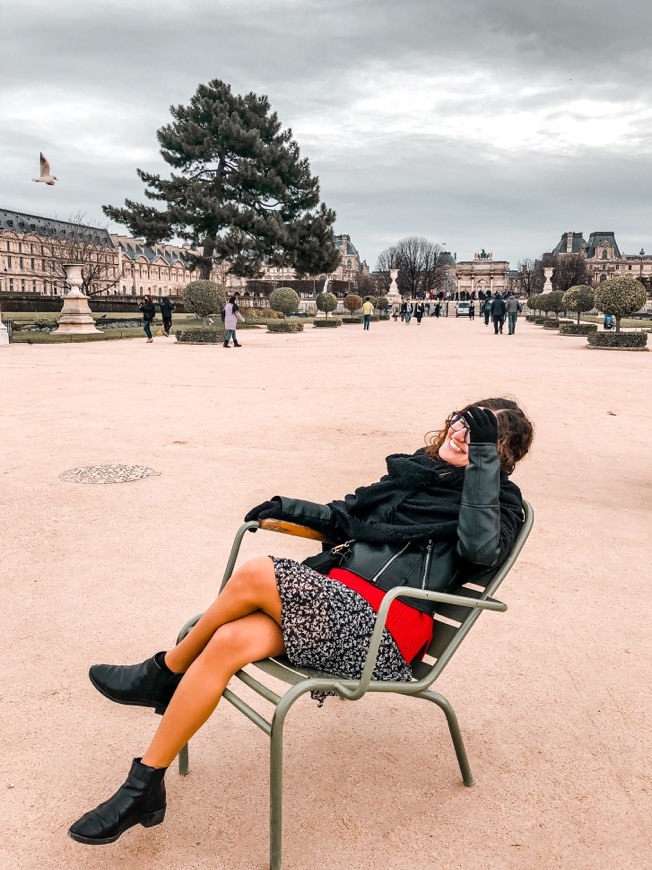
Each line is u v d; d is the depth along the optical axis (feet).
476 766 9.12
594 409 37.17
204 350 81.66
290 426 31.30
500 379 50.19
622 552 16.75
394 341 101.04
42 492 20.81
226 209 152.05
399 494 8.75
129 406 37.17
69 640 12.17
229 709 10.44
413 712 10.41
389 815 8.18
